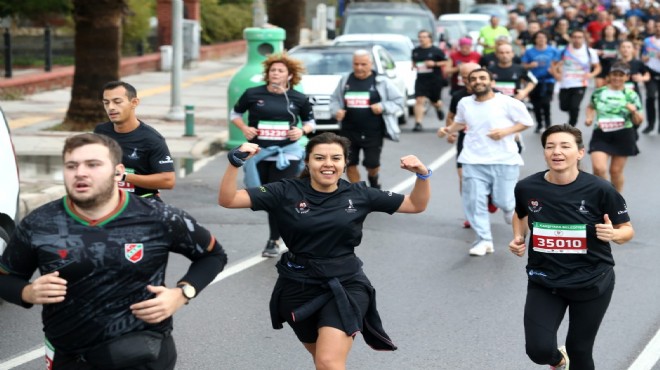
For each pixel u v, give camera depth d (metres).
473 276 11.02
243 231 13.20
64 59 34.03
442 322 9.34
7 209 9.20
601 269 6.95
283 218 6.60
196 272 5.33
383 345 6.73
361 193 6.68
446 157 19.58
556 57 22.69
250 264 11.48
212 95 29.83
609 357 8.44
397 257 11.90
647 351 8.59
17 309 9.66
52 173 16.72
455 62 25.14
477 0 50.62
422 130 23.61
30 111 24.92
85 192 4.98
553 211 6.96
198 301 9.96
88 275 5.05
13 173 9.46
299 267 6.57
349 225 6.56
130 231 5.12
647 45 23.08
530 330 6.91
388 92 14.19
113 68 21.77
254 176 11.70
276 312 6.72
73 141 5.02
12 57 32.69
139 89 30.83
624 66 13.78
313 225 6.52
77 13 21.50
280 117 11.69
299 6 30.20
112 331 5.12
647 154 20.06
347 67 22.45
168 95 29.33
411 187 16.33
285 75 11.72
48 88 30.02
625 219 6.95
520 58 24.94
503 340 8.83
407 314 9.57
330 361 6.27
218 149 20.33
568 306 7.11
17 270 5.14
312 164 6.57
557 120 25.78
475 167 11.90
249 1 48.72
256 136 11.75
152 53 39.06
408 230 13.38
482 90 11.72
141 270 5.13
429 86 23.91
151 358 5.15
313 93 21.55
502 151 11.82
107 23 21.53
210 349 8.52
